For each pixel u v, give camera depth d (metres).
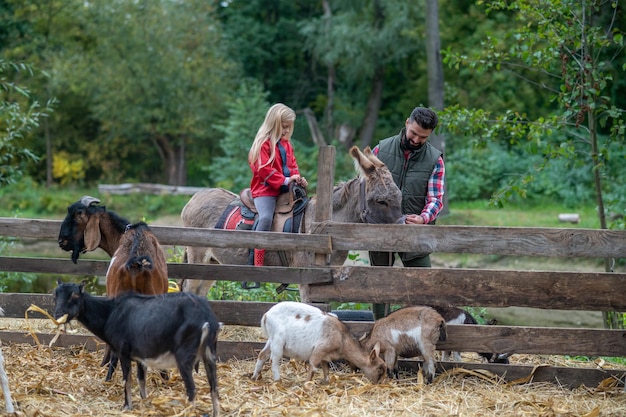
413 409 5.99
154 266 6.40
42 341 7.65
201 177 37.00
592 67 9.57
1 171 13.00
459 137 30.47
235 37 39.50
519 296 6.86
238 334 8.68
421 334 6.64
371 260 7.66
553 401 6.29
